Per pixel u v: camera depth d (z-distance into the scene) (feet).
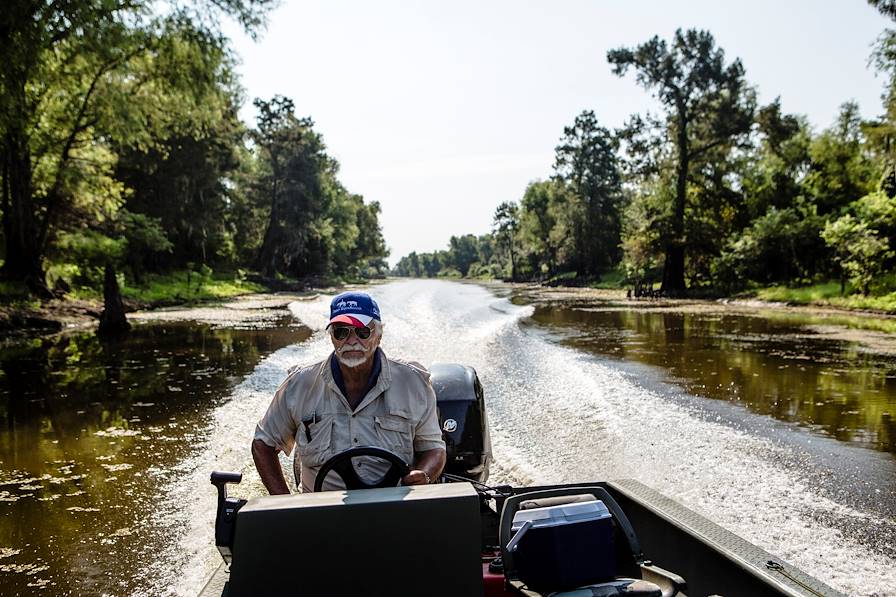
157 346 54.54
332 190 308.81
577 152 272.72
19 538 16.11
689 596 9.43
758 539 15.40
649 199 178.50
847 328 69.10
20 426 27.53
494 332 66.64
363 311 9.43
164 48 84.17
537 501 9.40
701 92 162.40
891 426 26.27
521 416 28.55
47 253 102.12
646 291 156.15
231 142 166.20
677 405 30.45
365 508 6.84
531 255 385.50
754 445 23.58
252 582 6.67
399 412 9.72
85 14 71.10
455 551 6.84
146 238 126.31
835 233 102.73
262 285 197.47
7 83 69.00
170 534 16.26
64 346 55.01
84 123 91.56
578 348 52.49
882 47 98.68
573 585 8.14
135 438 25.45
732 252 148.46
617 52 163.22
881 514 16.92
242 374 40.09
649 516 10.44
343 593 6.69
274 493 9.53
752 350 50.65
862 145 175.32
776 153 173.47
